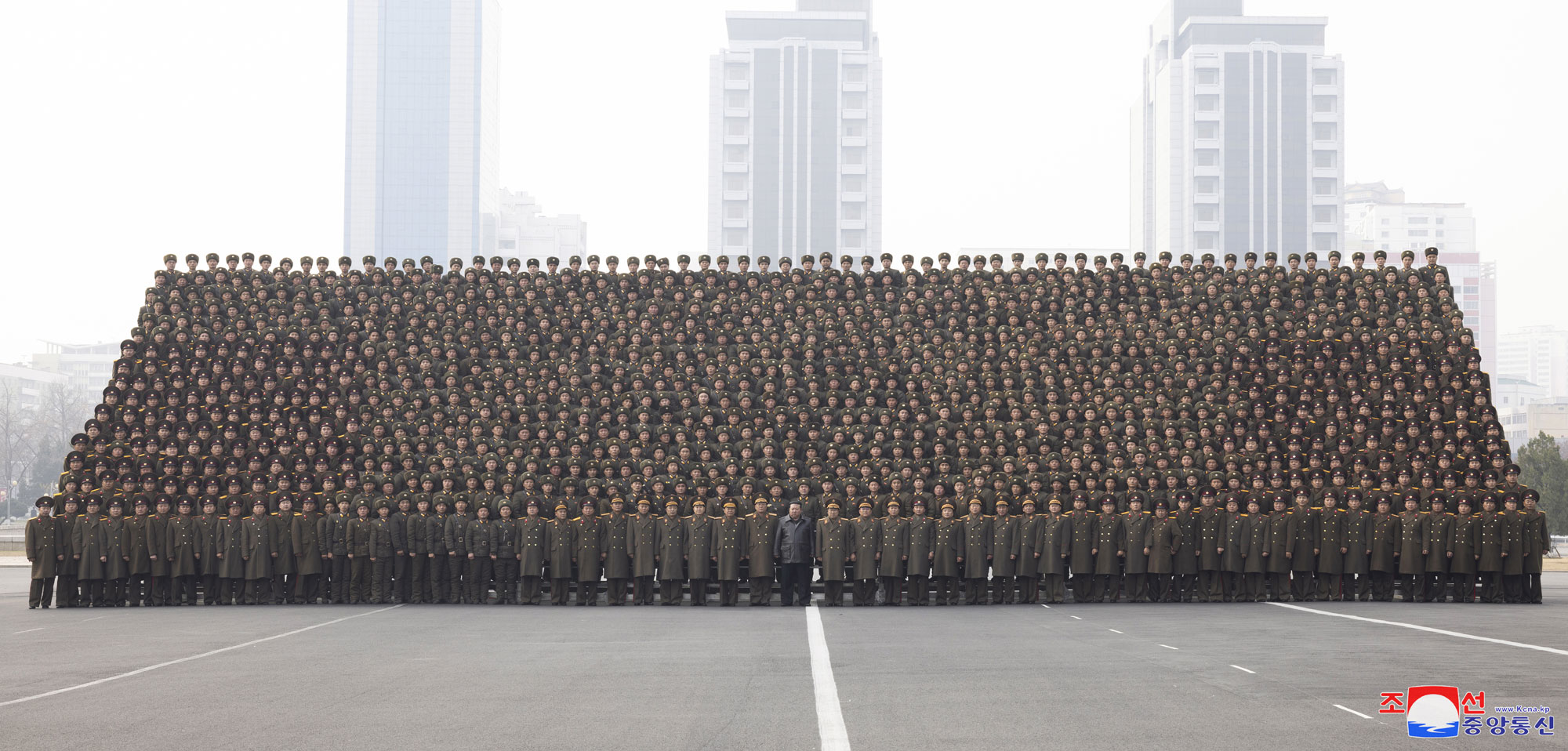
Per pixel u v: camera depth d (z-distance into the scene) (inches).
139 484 998.4
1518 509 947.3
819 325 1214.3
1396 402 1072.8
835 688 486.3
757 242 6323.8
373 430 1085.8
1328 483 1004.6
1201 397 1096.2
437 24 7081.7
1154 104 7219.5
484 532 970.1
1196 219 6510.8
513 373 1140.5
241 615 870.4
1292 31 6619.1
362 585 991.0
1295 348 1127.0
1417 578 965.8
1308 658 563.5
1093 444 1039.0
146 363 1104.2
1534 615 805.2
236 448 1039.0
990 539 969.5
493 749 372.5
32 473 4512.8
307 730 404.2
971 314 1215.6
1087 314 1190.9
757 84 6358.3
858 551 954.1
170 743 385.1
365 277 1253.7
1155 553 959.6
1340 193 6451.8
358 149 7027.6
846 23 6441.9
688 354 1177.4
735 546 952.9
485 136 7224.4
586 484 1009.5
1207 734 387.5
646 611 903.7
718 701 455.2
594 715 427.2
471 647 639.8
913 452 1053.2
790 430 1087.6
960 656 585.9
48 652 626.8
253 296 1203.9
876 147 6515.8
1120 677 507.5
